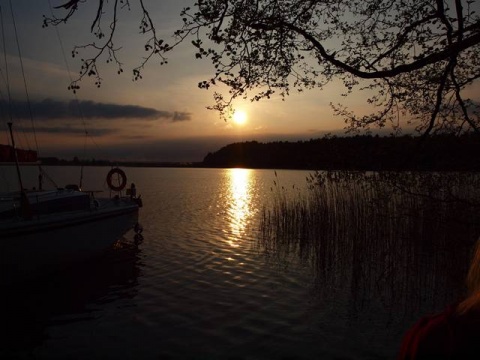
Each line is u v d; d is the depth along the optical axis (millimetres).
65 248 11102
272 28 5797
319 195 14594
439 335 1291
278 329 7523
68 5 4066
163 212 26203
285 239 16203
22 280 9906
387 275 10992
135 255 13781
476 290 1347
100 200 16125
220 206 30094
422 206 8945
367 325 7801
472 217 8031
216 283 10461
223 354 6508
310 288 10078
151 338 7133
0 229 9078
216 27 5297
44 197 11430
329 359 6406
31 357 6508
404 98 6941
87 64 4570
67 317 8195
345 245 13523
